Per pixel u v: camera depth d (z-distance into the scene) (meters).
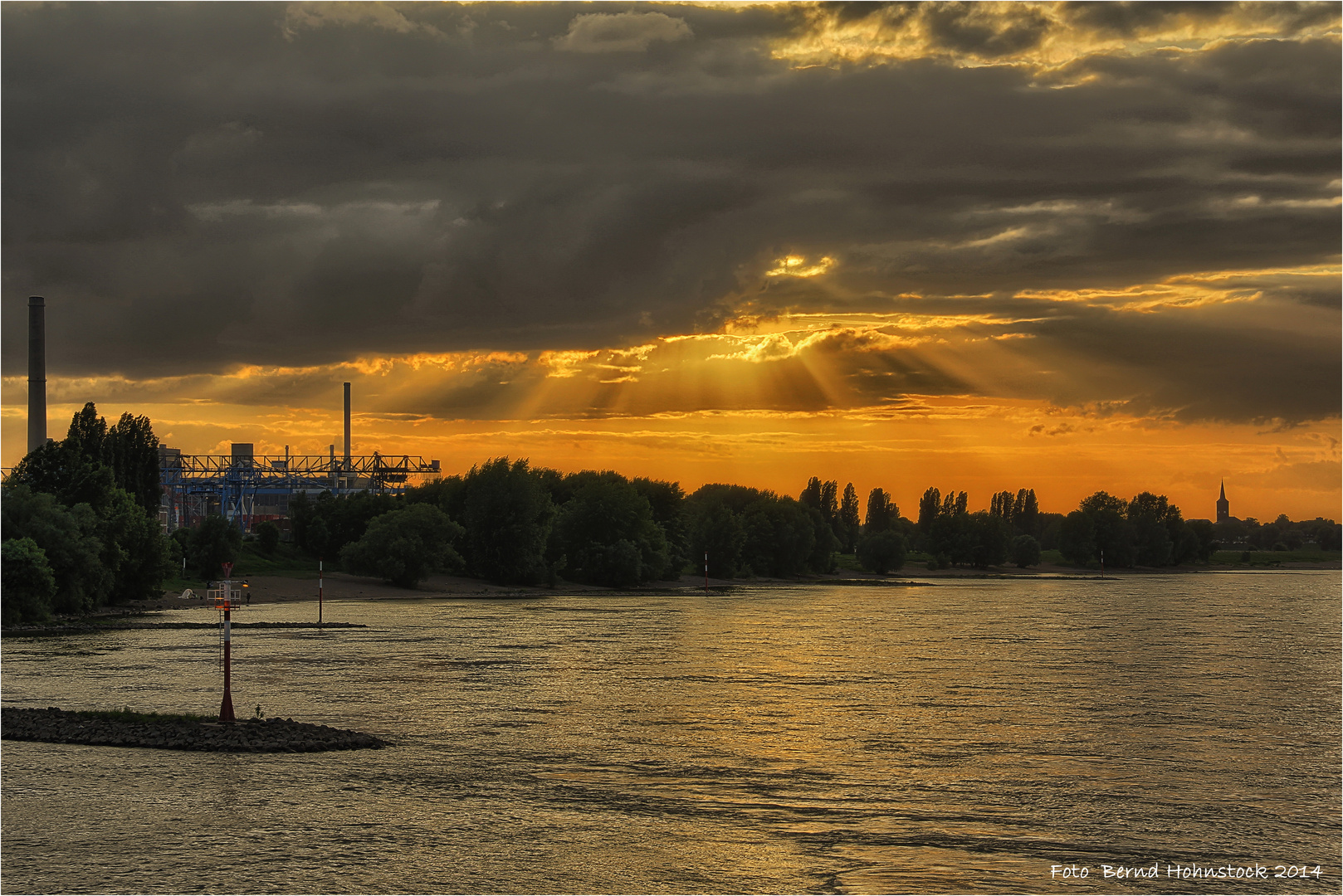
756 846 41.28
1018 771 54.38
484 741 59.28
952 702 75.06
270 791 47.12
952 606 187.38
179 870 37.34
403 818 43.75
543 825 43.44
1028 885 38.03
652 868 38.66
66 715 59.47
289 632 122.00
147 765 50.75
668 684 81.94
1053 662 99.62
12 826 41.81
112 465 196.00
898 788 50.50
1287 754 59.16
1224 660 102.62
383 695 74.69
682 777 51.72
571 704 71.94
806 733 63.12
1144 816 46.66
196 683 78.69
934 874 38.78
